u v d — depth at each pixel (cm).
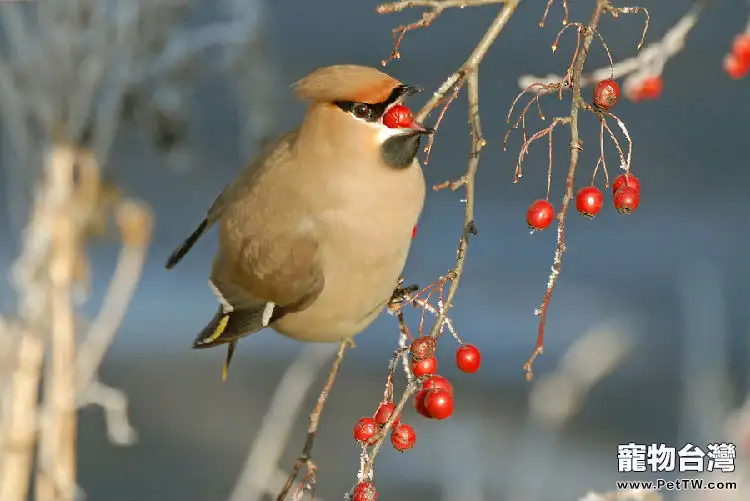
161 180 1703
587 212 579
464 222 581
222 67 1011
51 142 917
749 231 1745
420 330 589
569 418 1244
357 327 707
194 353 1436
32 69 923
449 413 598
